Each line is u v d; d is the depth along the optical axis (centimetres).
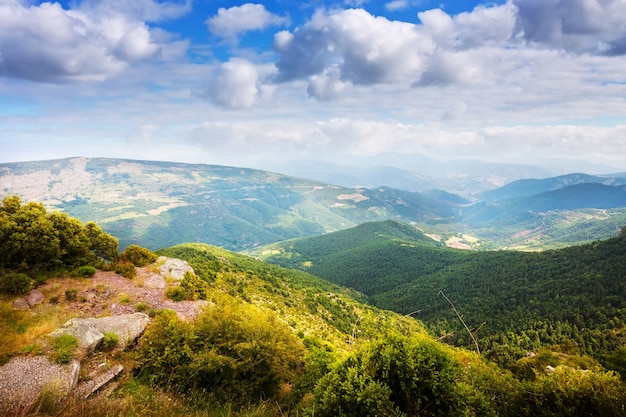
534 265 17888
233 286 6306
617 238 17212
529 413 998
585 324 11188
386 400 936
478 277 18750
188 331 1758
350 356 1122
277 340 1984
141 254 3356
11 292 2048
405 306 17438
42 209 2727
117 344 1716
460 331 11125
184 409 1181
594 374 977
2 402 1037
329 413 1022
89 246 2973
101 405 988
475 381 1085
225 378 1656
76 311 2103
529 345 10488
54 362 1349
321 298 10231
